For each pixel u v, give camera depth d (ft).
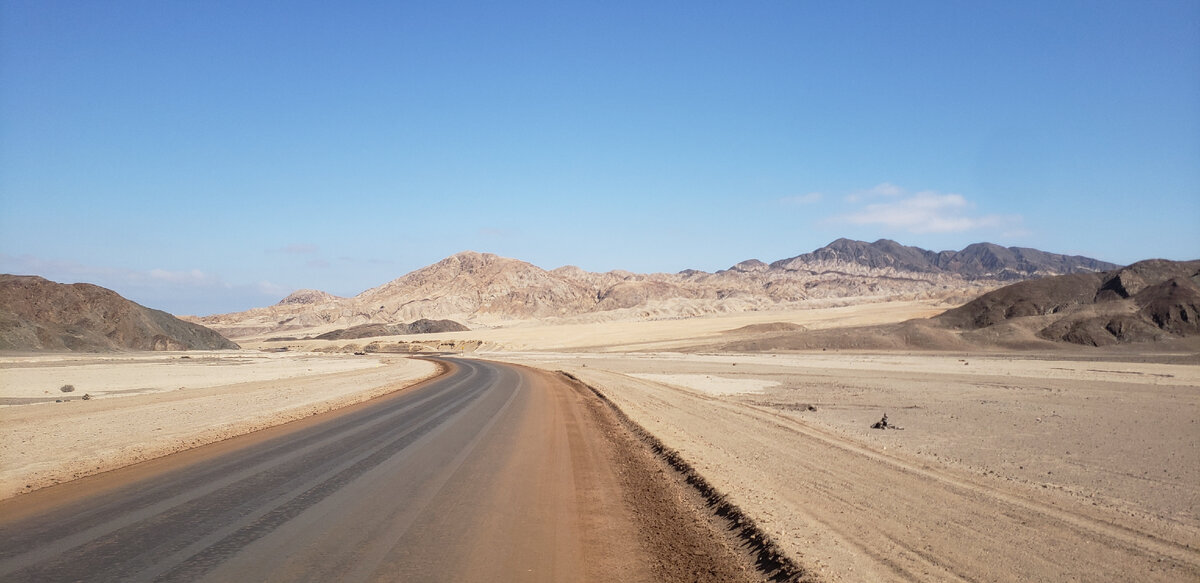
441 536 24.47
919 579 20.20
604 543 24.16
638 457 42.86
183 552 22.06
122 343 351.05
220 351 387.55
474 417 66.69
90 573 19.95
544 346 451.94
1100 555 23.32
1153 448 50.47
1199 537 26.25
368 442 48.52
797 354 268.41
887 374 147.33
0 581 19.22
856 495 31.24
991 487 34.81
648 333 494.59
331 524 25.81
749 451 43.80
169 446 46.01
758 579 20.66
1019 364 182.80
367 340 614.75
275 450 44.42
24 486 32.73
